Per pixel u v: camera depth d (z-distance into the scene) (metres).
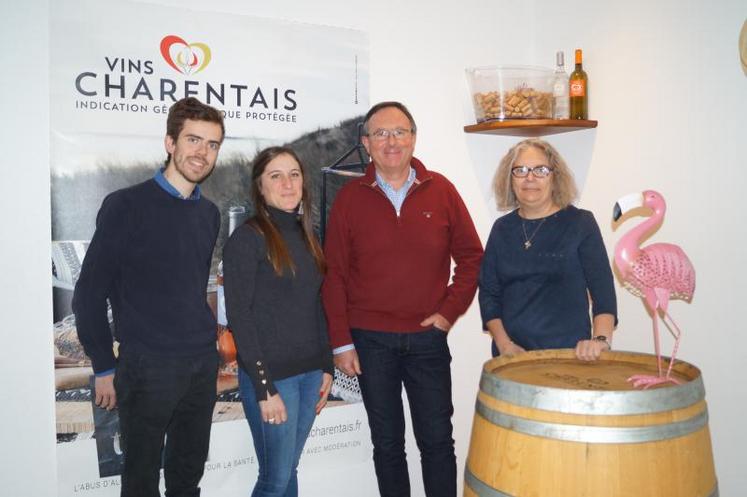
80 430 2.01
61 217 1.97
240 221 2.21
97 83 1.99
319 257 2.05
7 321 1.94
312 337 1.97
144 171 2.06
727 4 1.92
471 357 2.71
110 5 2.00
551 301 2.00
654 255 1.59
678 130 2.10
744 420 1.89
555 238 2.01
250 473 2.27
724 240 1.94
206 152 2.01
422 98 2.56
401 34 2.50
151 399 1.90
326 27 2.34
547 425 1.43
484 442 1.57
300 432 2.00
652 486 1.38
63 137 1.96
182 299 1.95
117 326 1.94
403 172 2.22
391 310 2.17
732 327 1.92
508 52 2.75
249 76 2.21
